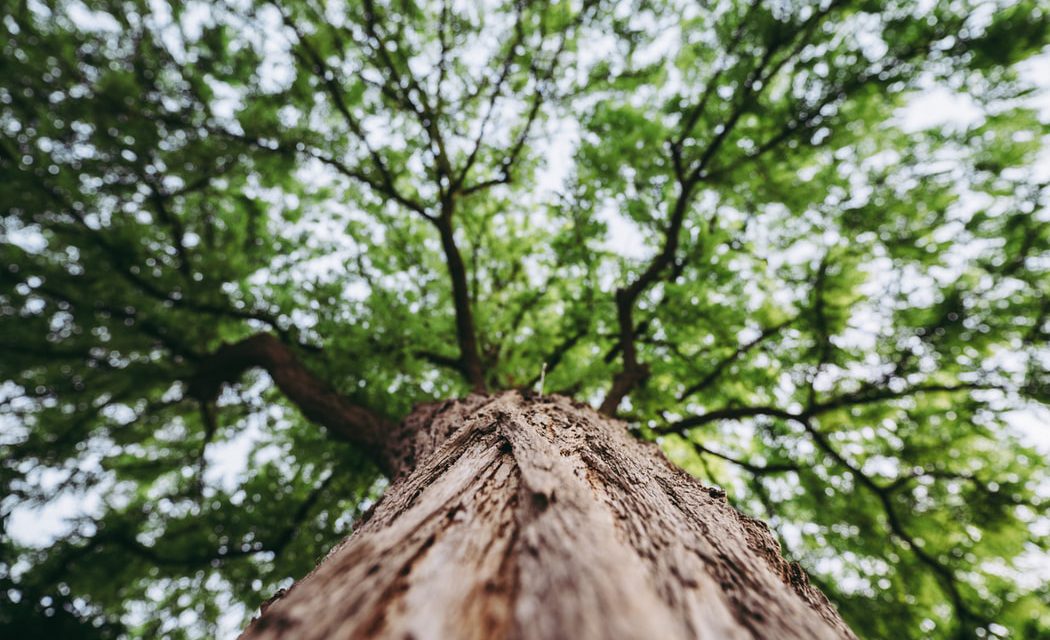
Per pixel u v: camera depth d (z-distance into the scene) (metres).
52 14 4.77
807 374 4.56
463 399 3.02
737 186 5.01
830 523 4.70
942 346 4.31
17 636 4.36
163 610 5.49
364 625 0.56
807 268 4.77
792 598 0.80
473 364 4.60
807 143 4.57
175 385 5.88
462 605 0.59
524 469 1.00
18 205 4.69
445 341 5.18
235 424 6.41
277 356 4.42
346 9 4.77
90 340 5.08
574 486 0.93
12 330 4.84
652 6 4.72
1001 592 4.05
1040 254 3.91
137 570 5.15
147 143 4.90
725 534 1.04
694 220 4.66
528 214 5.93
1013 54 3.69
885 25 4.11
